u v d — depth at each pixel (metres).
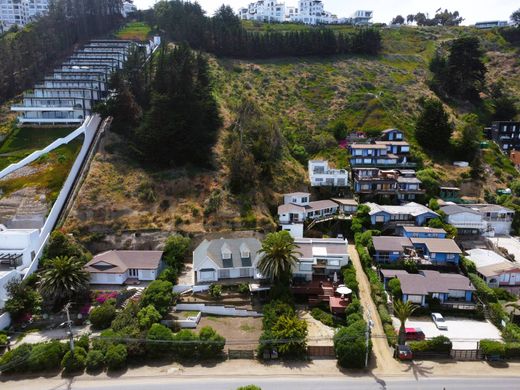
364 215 78.00
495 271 61.84
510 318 53.00
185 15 140.12
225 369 46.06
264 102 114.38
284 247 56.84
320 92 123.81
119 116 86.50
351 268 62.75
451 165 97.94
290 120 110.62
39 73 111.94
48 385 43.22
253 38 139.12
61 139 82.12
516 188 91.00
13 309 52.16
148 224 71.31
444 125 100.69
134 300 55.53
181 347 46.94
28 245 61.03
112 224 70.50
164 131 79.38
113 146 83.69
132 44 121.06
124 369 45.84
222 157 85.56
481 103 130.88
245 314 55.97
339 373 45.50
